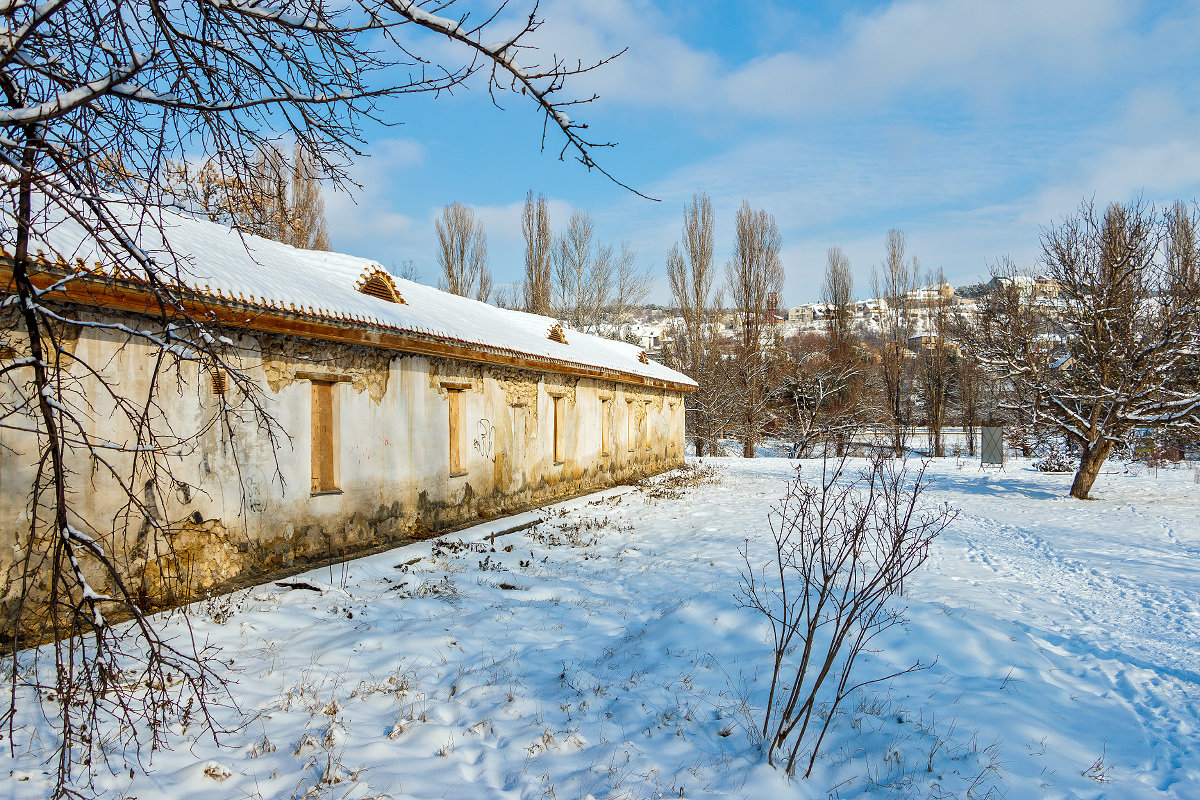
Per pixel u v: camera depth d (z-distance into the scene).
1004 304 21.62
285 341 8.05
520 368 13.99
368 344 9.21
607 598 7.84
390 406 9.90
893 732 4.27
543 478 15.12
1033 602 7.92
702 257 36.62
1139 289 17.81
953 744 4.07
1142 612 7.45
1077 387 19.17
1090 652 6.11
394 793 3.61
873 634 5.79
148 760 3.80
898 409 39.81
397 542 9.84
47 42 2.95
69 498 5.77
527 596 7.80
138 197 3.13
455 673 5.45
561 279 42.12
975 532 13.16
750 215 36.72
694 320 37.44
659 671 5.41
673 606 7.00
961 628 5.93
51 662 4.89
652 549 10.79
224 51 3.12
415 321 10.19
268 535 7.79
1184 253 18.11
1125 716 4.66
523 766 3.97
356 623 6.48
